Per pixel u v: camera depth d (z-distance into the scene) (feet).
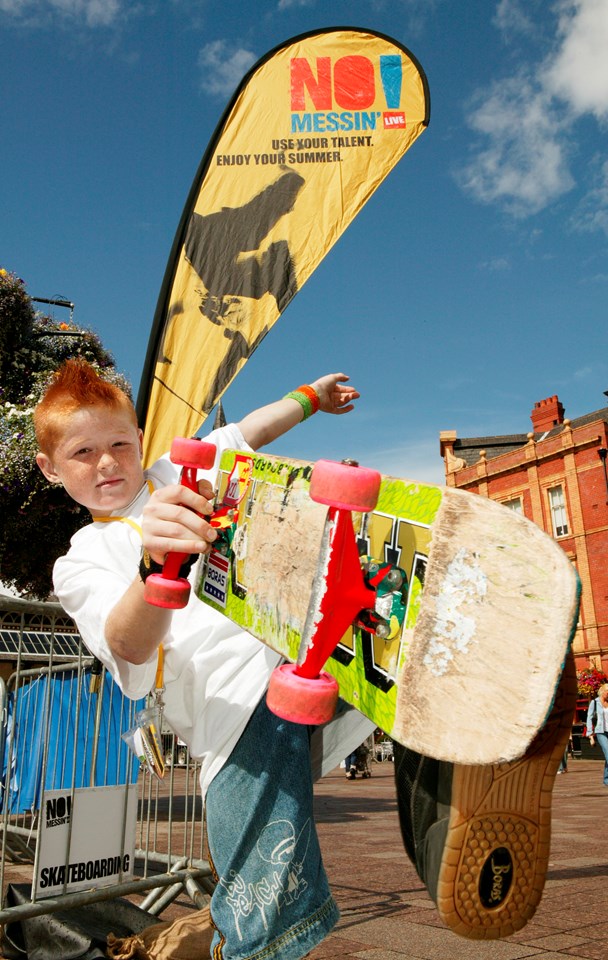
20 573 17.01
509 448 106.22
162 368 10.82
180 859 8.99
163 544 3.42
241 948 3.86
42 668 9.70
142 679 4.29
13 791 9.61
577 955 7.51
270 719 4.16
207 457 3.54
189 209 11.36
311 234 11.40
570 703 2.91
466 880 2.95
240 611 3.93
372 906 9.97
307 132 11.73
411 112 11.95
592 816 22.71
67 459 4.96
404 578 2.98
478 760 2.56
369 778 46.06
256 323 11.00
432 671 2.81
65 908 7.07
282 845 3.94
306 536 3.52
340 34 11.88
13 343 18.42
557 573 2.50
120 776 9.47
